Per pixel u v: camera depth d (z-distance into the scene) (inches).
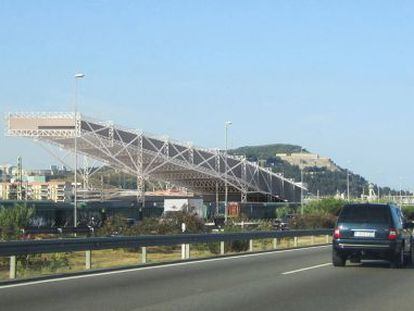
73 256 1104.2
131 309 449.7
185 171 4889.3
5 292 532.7
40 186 6028.5
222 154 4847.4
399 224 808.3
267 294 538.6
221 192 5506.9
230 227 1557.6
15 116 4338.1
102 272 706.8
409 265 845.8
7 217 1406.3
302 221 2006.6
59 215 3068.4
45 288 561.3
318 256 991.0
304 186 5605.3
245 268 773.3
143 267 775.1
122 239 815.1
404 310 458.0
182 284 601.9
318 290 569.0
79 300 490.3
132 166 4751.5
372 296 532.7
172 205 2960.1
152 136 4653.1
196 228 1573.6
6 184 5418.3
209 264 826.2
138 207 3595.0
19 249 659.4
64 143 4475.9
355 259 837.2
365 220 784.9
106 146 4453.7
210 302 488.7
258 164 5315.0
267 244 1364.4
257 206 4394.7
